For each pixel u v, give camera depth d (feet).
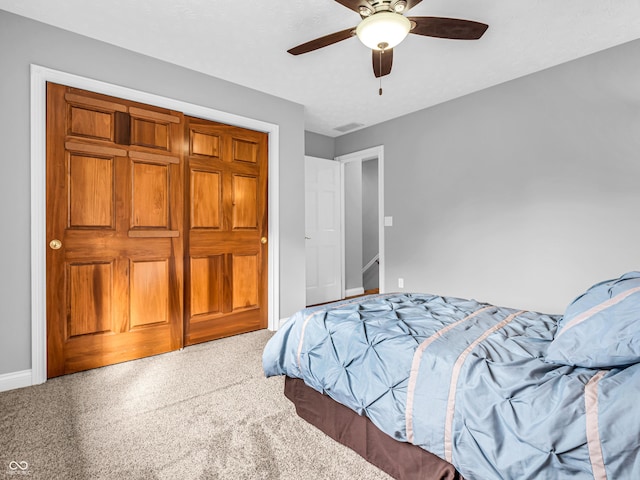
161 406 6.02
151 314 8.48
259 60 8.59
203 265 9.52
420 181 12.19
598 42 7.88
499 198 10.16
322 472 4.34
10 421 5.51
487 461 3.19
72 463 4.50
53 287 7.15
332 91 10.51
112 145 7.89
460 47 8.04
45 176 7.03
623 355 3.06
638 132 7.81
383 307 5.87
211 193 9.65
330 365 4.83
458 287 11.18
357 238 17.90
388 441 4.28
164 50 8.11
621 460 2.60
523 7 6.58
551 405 2.99
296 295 11.37
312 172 14.73
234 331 10.17
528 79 9.48
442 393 3.61
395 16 5.21
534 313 5.56
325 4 6.47
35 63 6.88
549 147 9.14
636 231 7.87
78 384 6.88
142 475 4.29
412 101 11.37
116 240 7.95
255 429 5.32
